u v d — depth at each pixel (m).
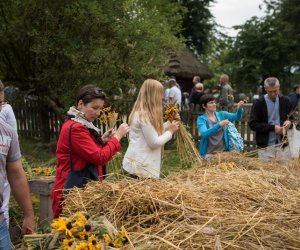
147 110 3.53
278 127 4.73
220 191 2.54
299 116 7.05
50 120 10.99
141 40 9.18
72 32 8.88
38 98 10.69
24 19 8.88
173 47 9.99
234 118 5.04
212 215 2.20
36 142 11.12
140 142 3.56
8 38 9.22
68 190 2.86
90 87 3.02
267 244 1.97
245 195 2.51
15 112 11.83
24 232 2.41
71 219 2.07
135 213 2.27
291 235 2.04
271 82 4.89
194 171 3.15
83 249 1.80
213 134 4.71
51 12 8.64
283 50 27.09
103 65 8.94
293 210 2.34
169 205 2.25
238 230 2.04
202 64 24.72
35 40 8.67
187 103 15.09
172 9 12.20
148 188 2.44
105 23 8.79
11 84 10.41
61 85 9.12
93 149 2.89
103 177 3.14
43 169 4.24
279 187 2.75
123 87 9.62
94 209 2.33
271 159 4.08
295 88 11.42
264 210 2.32
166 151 7.25
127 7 8.96
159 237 1.96
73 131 2.92
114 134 3.11
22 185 2.34
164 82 12.48
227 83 11.19
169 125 3.98
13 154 2.27
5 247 2.12
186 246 1.92
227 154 3.96
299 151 4.32
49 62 9.17
